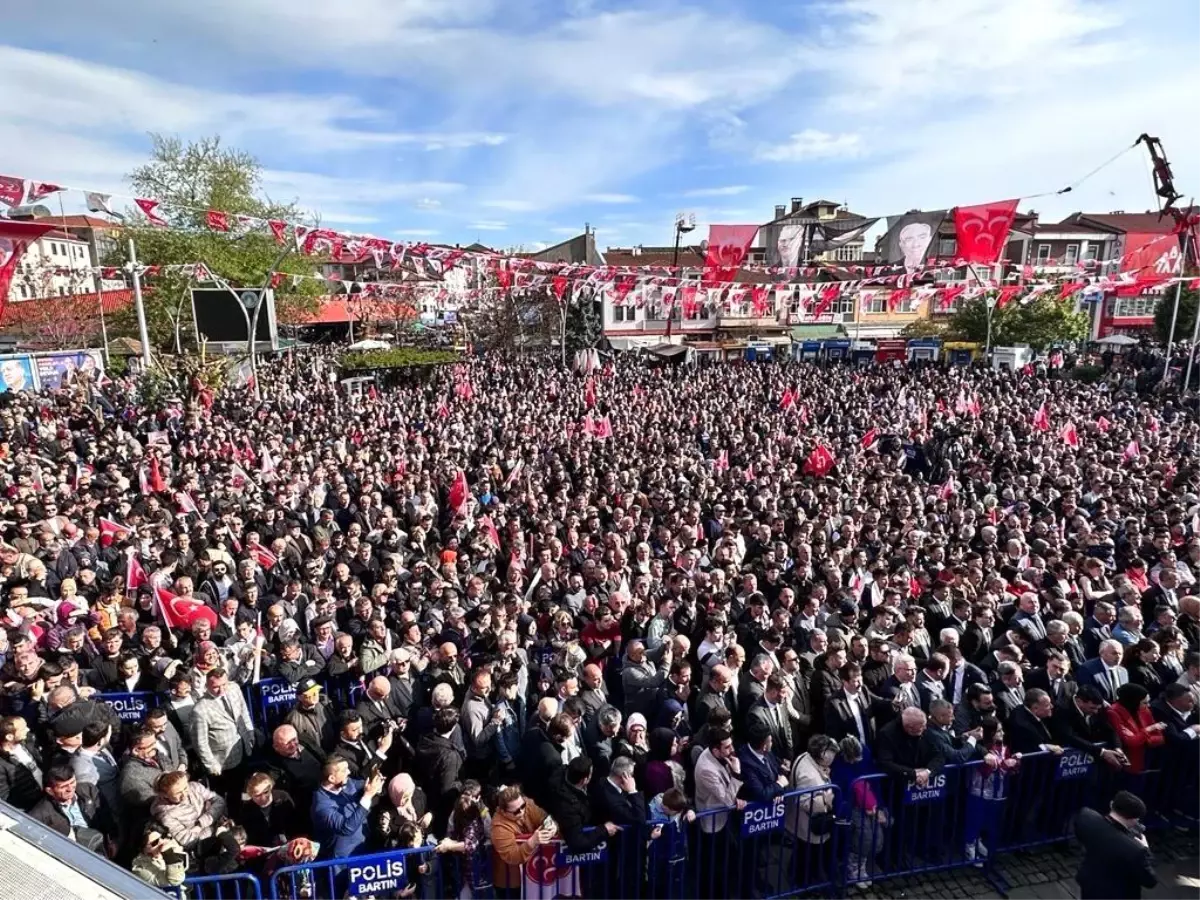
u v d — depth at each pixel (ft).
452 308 172.65
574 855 16.55
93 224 135.74
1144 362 119.24
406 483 44.96
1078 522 38.96
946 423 70.59
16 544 31.53
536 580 31.37
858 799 18.60
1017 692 21.84
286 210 135.95
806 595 28.58
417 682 22.79
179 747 18.33
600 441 61.87
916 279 63.52
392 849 16.29
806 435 67.36
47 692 19.66
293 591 28.30
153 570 29.94
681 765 19.43
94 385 83.05
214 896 15.15
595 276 61.16
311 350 159.53
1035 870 19.72
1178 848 20.44
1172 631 24.26
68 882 7.13
